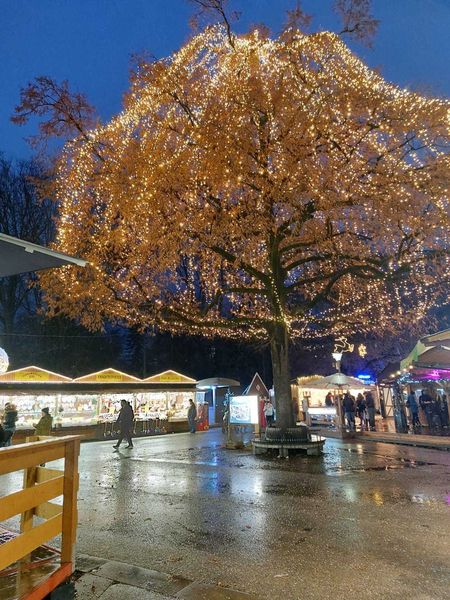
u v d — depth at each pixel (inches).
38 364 1359.5
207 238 509.4
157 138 511.2
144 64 501.0
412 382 794.8
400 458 499.8
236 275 703.1
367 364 1435.8
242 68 498.6
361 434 737.6
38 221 1318.9
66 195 570.6
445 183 454.6
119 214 541.0
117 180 521.3
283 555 203.8
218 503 303.3
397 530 236.4
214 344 1728.6
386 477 386.3
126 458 542.9
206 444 693.9
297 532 236.8
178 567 191.6
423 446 610.9
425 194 463.5
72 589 156.8
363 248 572.7
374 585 170.6
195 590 168.2
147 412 968.9
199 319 591.8
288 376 570.9
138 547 218.4
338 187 465.4
